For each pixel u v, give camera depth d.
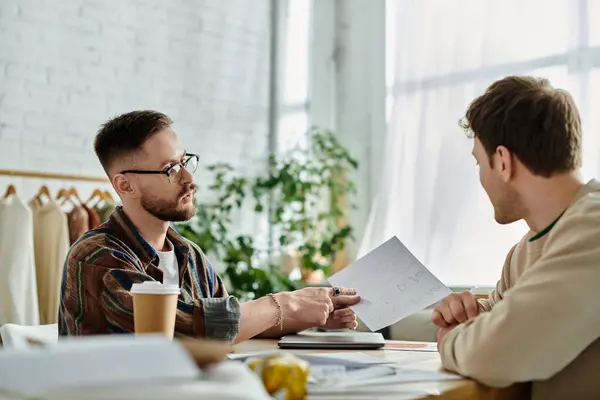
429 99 3.52
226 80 4.08
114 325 1.44
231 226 4.06
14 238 2.88
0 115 3.24
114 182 1.74
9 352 0.64
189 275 1.78
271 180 3.80
